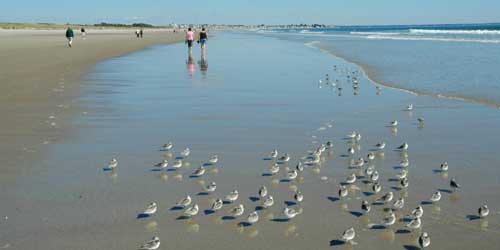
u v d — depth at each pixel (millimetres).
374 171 14305
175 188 13406
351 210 11859
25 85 31328
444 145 17578
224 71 41688
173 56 59750
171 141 18219
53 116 22078
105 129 19922
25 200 12375
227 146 17625
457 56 52375
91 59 52156
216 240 10227
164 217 11422
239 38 144875
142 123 21062
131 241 10203
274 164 15281
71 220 11203
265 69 43469
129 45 85250
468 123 20781
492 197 12586
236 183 13836
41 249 9875
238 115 22750
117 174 14500
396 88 30703
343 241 10164
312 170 15008
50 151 16703
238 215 11438
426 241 9664
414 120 21641
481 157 16031
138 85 32406
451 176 14273
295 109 24219
